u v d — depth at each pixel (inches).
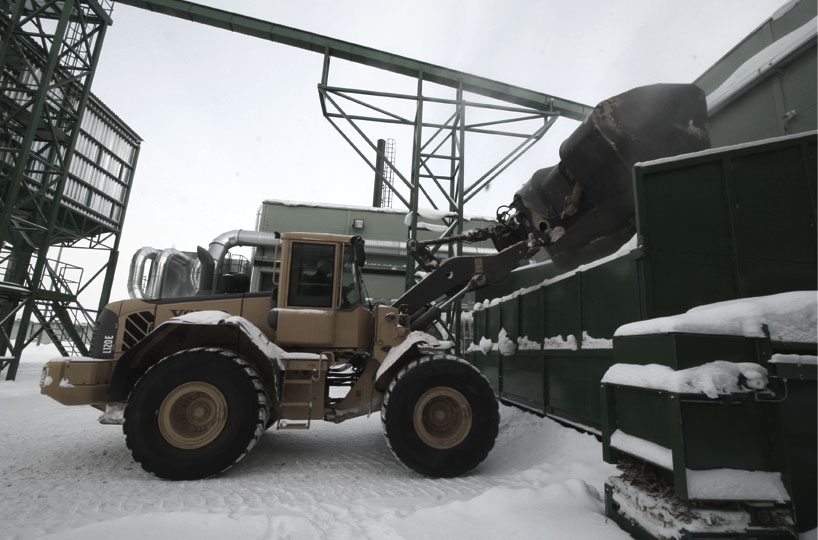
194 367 134.8
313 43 363.6
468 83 376.8
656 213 108.7
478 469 144.9
